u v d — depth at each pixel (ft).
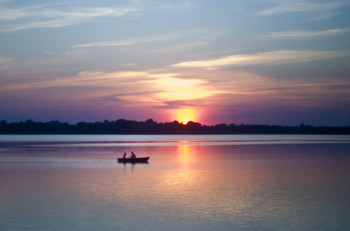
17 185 132.36
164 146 433.48
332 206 99.25
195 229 81.20
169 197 110.73
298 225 83.51
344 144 469.16
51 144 477.77
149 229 81.30
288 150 339.16
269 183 135.54
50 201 105.70
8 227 82.69
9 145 441.27
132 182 138.41
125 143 530.68
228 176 154.81
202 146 429.79
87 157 256.73
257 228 81.61
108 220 87.35
